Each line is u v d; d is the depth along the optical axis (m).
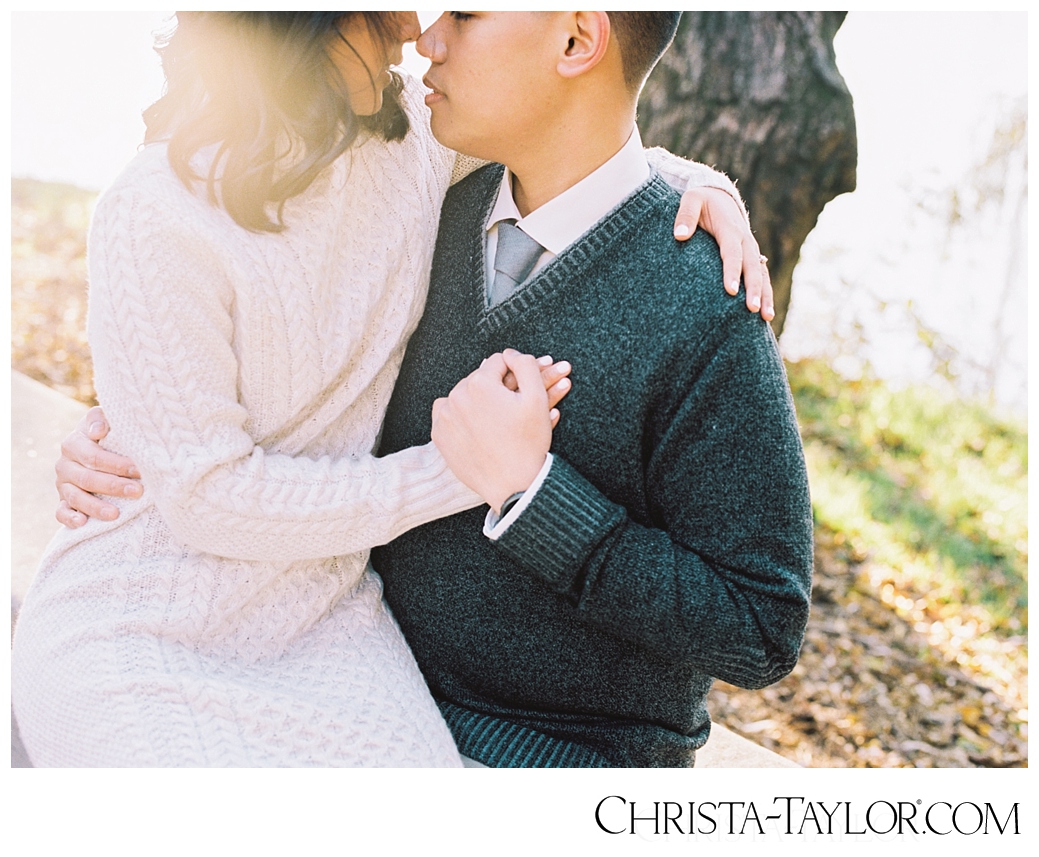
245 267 1.11
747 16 2.66
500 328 1.24
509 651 1.26
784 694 3.24
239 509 1.10
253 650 1.20
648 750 1.28
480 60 1.14
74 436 1.25
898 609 3.75
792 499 1.15
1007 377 5.59
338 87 1.13
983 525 4.36
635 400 1.17
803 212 2.79
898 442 5.07
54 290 5.43
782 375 1.18
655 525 1.24
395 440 1.34
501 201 1.29
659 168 1.42
